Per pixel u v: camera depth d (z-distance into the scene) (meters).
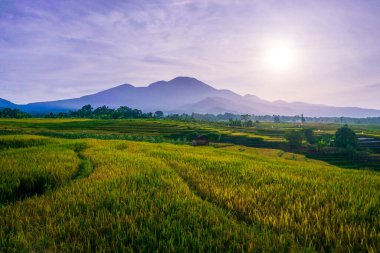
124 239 5.48
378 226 6.25
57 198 8.50
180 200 7.88
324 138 129.62
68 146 26.80
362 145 130.62
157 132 123.69
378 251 5.01
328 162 90.31
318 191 9.41
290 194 8.85
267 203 7.83
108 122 158.62
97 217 6.51
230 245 5.13
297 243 5.38
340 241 5.25
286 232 5.88
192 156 21.09
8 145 28.34
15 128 101.00
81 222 6.37
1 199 9.52
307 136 144.12
